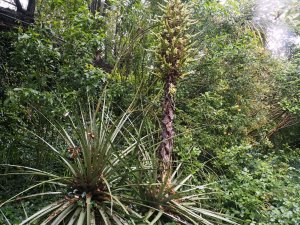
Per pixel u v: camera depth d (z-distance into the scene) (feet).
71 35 12.74
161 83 15.52
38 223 9.49
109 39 18.22
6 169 12.78
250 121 17.99
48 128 12.85
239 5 22.02
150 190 10.71
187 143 14.44
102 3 20.85
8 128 12.82
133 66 17.57
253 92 18.57
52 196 12.32
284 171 16.56
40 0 15.99
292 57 23.54
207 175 14.40
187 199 11.41
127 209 9.88
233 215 12.10
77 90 12.92
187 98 17.93
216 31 19.57
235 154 15.17
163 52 11.21
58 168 13.47
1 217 10.61
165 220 10.65
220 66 18.22
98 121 12.62
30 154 13.47
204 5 17.99
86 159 10.03
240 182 13.84
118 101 15.90
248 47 18.79
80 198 10.00
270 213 12.44
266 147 20.39
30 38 11.85
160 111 14.62
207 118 16.94
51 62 12.66
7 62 13.26
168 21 11.10
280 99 20.33
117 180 10.84
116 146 11.50
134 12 17.97
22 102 12.12
